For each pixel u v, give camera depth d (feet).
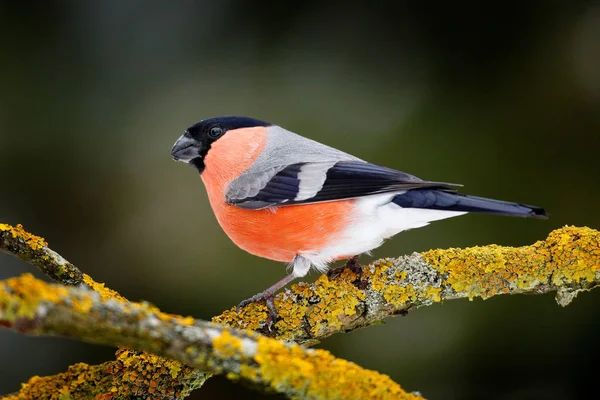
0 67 32.60
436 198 22.27
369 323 20.95
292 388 13.15
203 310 31.60
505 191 32.12
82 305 12.08
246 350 13.08
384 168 23.38
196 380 18.06
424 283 20.83
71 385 17.31
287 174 23.57
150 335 12.62
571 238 21.22
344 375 13.38
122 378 17.53
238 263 31.83
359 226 22.82
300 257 23.30
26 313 11.42
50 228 32.35
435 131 33.22
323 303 20.29
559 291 21.40
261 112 34.04
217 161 25.12
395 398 13.48
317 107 34.06
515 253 21.18
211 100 33.99
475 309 29.76
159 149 33.24
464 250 21.43
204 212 32.65
